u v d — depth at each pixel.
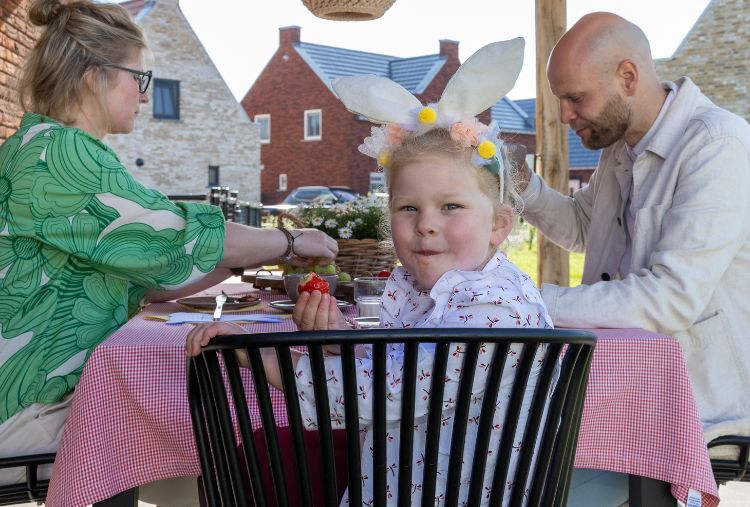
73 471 1.71
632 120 2.46
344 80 1.44
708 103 2.44
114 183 2.09
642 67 2.44
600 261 2.72
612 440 1.83
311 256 2.60
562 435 1.34
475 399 1.32
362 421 1.31
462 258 1.41
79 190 2.06
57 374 2.05
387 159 1.45
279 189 36.97
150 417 1.75
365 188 35.66
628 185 2.59
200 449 1.38
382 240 3.08
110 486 1.73
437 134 1.41
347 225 3.09
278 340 1.20
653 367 1.80
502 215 1.49
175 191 28.77
